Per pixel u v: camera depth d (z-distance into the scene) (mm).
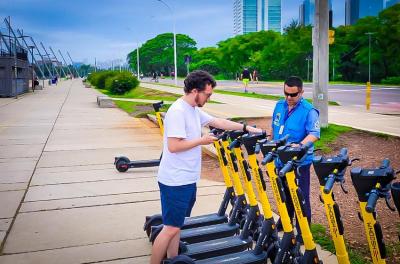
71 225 5129
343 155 2969
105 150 9961
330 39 10281
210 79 3371
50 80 70750
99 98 22688
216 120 3895
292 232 3334
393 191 2342
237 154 4016
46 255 4297
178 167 3369
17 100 27578
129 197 6258
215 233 4301
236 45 88188
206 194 6359
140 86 49000
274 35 86562
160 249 3471
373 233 2652
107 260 4195
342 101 23328
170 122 3301
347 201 5738
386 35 56875
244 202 4449
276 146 3193
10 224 5133
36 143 10906
